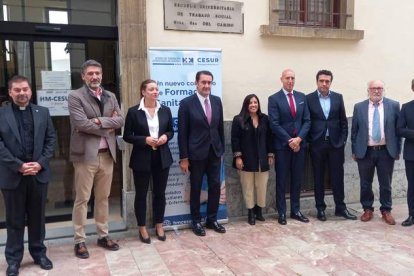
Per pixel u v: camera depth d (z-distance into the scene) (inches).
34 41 172.7
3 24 167.0
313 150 191.2
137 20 170.1
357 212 205.8
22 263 143.6
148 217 177.8
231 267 140.5
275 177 199.6
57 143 183.2
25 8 169.9
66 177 186.1
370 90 187.5
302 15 208.8
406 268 139.7
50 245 160.9
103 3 178.9
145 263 143.8
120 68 175.6
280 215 188.1
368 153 189.0
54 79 178.1
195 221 175.3
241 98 193.5
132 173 174.9
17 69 172.1
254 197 190.1
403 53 222.7
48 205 184.7
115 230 174.7
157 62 171.5
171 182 177.2
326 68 208.5
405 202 221.3
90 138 146.9
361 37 210.1
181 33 181.0
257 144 181.3
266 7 194.5
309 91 206.2
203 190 181.8
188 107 169.2
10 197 132.4
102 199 155.0
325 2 213.3
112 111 149.9
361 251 154.5
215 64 179.9
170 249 156.9
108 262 144.7
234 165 185.6
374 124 186.4
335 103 189.5
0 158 129.4
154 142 155.4
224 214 186.1
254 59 194.4
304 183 210.7
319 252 153.7
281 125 185.3
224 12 186.9
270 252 153.9
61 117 182.1
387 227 182.1
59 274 135.2
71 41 177.6
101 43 182.4
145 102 161.2
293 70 202.2
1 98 171.5
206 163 174.2
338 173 193.2
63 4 174.1
